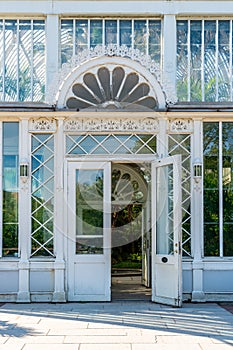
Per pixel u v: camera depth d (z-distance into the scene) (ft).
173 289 27.30
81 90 29.48
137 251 52.26
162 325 22.99
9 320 24.12
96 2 30.63
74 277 28.86
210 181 29.76
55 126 29.35
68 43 30.89
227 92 30.78
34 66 30.73
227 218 29.60
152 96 29.37
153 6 30.66
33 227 29.27
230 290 28.94
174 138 29.58
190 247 29.30
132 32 30.96
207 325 22.94
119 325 23.03
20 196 29.12
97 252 29.07
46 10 30.53
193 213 29.30
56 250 28.89
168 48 30.60
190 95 30.73
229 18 31.01
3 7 30.45
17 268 28.78
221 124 29.81
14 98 30.50
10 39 30.86
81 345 19.83
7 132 29.63
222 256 29.25
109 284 28.86
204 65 30.96
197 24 31.22
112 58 29.19
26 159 29.12
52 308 26.96
